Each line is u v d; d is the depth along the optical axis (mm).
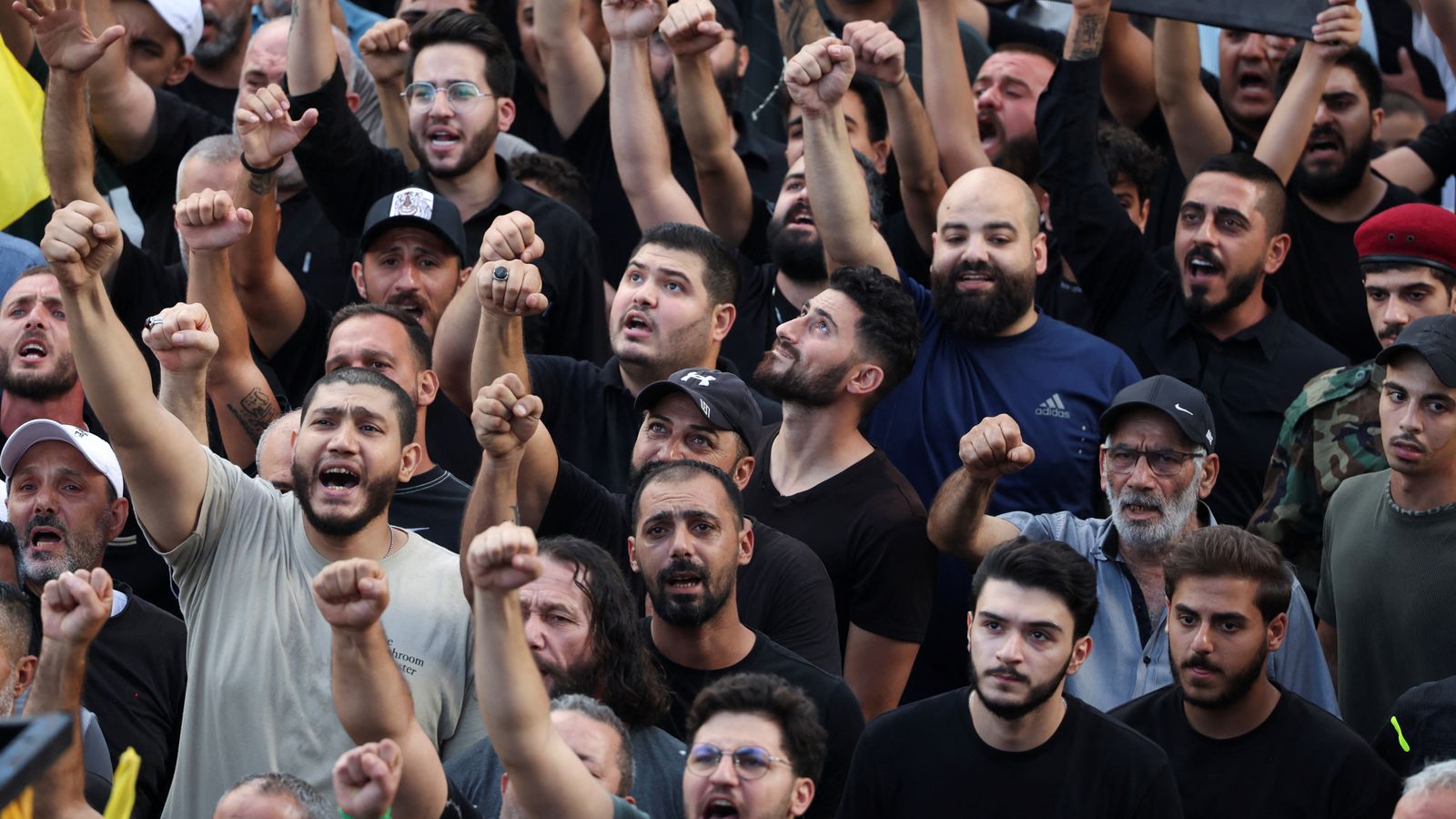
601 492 19312
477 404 16266
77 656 14023
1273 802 16453
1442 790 14375
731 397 19297
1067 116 23656
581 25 29000
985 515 19344
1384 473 19438
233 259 21859
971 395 21719
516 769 13375
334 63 23672
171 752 18203
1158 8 23719
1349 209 25625
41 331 21078
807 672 17312
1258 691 16750
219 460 17250
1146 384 19453
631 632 16453
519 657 13250
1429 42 31141
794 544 18922
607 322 24781
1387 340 21484
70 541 19062
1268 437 22484
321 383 17453
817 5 29422
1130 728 16047
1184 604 16781
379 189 24297
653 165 23531
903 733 16094
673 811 16062
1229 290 22750
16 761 6867
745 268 24047
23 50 26547
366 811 12352
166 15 28156
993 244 21812
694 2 23469
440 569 17500
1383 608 18859
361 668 13516
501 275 17766
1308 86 24172
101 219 16203
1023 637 15562
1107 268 23703
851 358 20031
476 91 23828
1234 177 22875
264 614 16891
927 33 25172
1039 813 15594
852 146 26078
